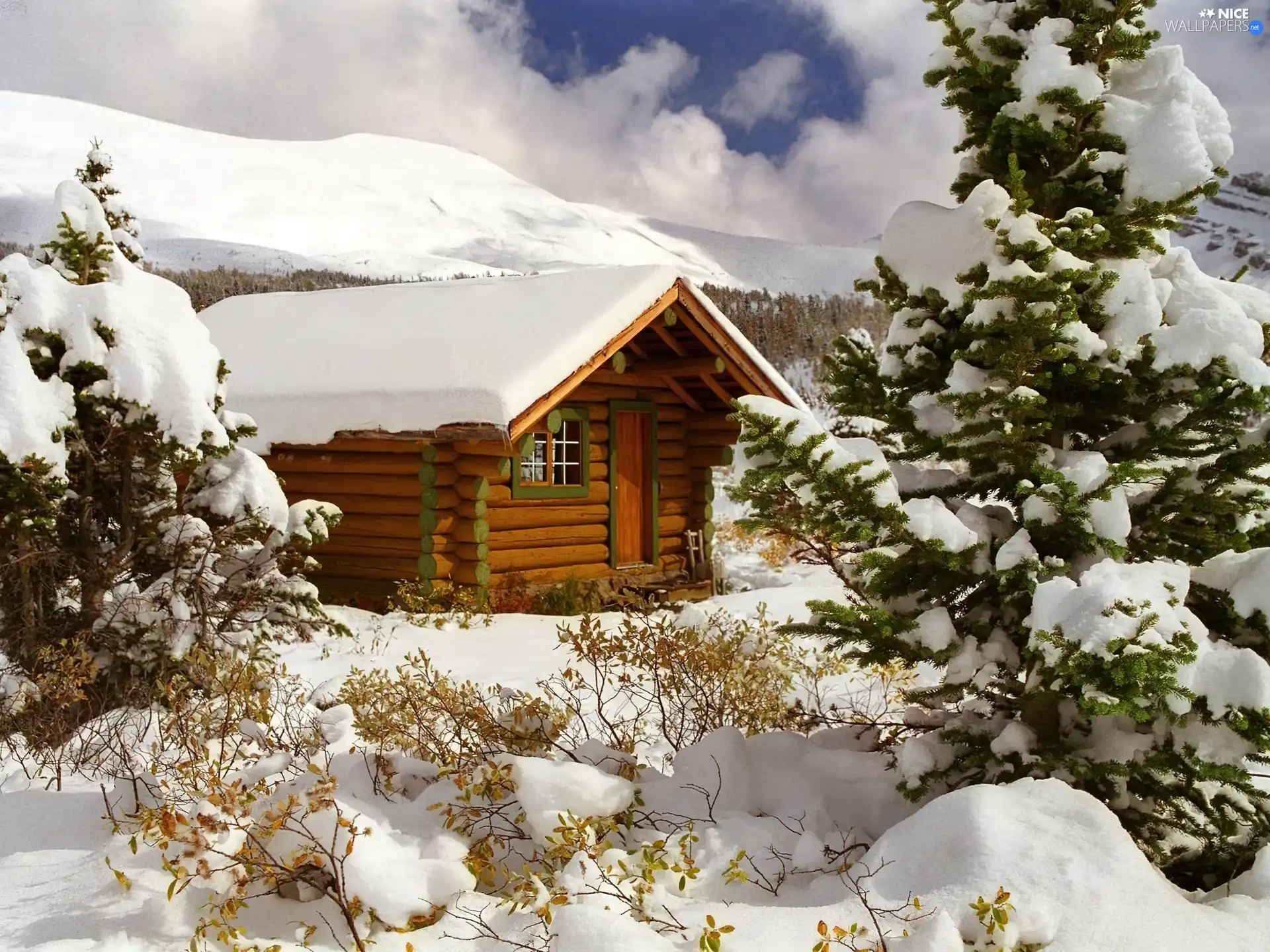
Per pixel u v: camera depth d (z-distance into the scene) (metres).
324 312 14.18
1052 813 3.44
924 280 4.20
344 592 11.36
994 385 3.93
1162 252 4.21
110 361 5.74
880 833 4.07
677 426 13.82
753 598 11.56
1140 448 4.05
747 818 4.05
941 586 4.04
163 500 6.36
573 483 12.40
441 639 9.12
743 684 5.02
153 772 4.44
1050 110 4.04
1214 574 3.91
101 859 3.76
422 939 3.36
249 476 6.62
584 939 3.04
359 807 3.84
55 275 5.79
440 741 4.54
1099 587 3.37
